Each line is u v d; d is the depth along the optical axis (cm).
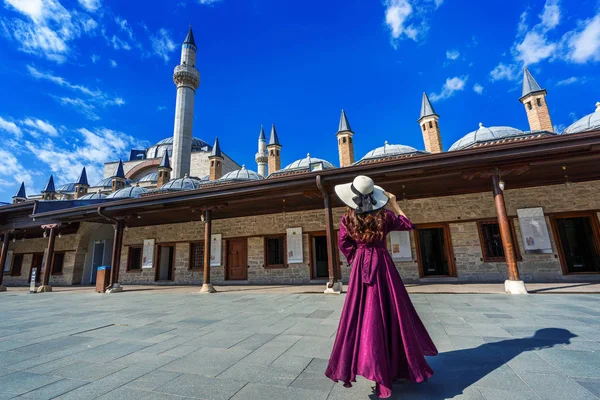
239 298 754
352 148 2316
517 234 1006
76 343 339
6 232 1388
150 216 1312
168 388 204
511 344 274
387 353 174
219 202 1001
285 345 302
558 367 214
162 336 361
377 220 200
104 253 1766
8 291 1320
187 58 3394
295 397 182
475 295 659
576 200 962
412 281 1070
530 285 835
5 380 228
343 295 755
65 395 199
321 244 1379
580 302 513
